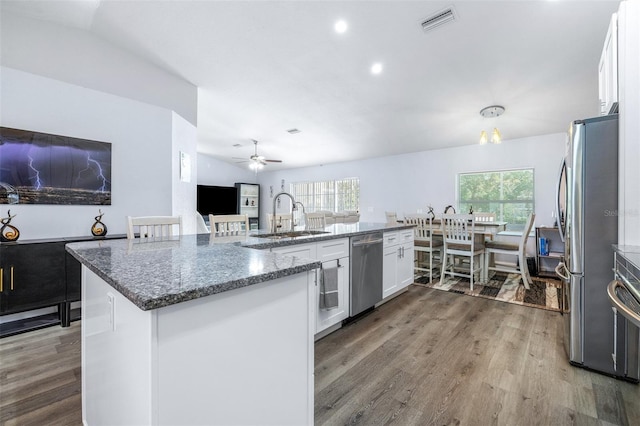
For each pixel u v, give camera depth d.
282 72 3.74
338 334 2.48
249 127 5.68
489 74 3.35
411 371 1.92
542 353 2.14
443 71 3.38
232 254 1.40
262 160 6.33
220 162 9.19
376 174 7.01
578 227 1.92
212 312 0.84
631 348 1.77
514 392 1.70
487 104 4.02
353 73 3.64
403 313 2.97
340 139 6.01
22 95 2.79
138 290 0.77
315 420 1.48
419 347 2.25
